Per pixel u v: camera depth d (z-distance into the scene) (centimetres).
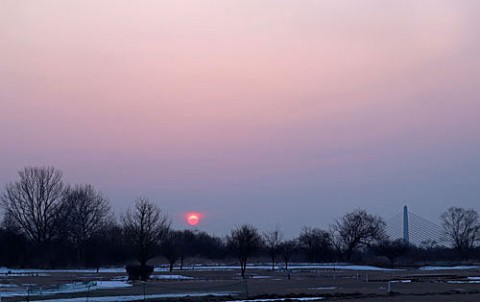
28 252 10500
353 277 7269
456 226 16750
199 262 12712
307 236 16588
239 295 4188
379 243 14462
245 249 7931
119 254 10738
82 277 6925
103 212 13950
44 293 4338
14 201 11131
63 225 11275
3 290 4578
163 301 3753
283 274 8081
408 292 4531
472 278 6938
